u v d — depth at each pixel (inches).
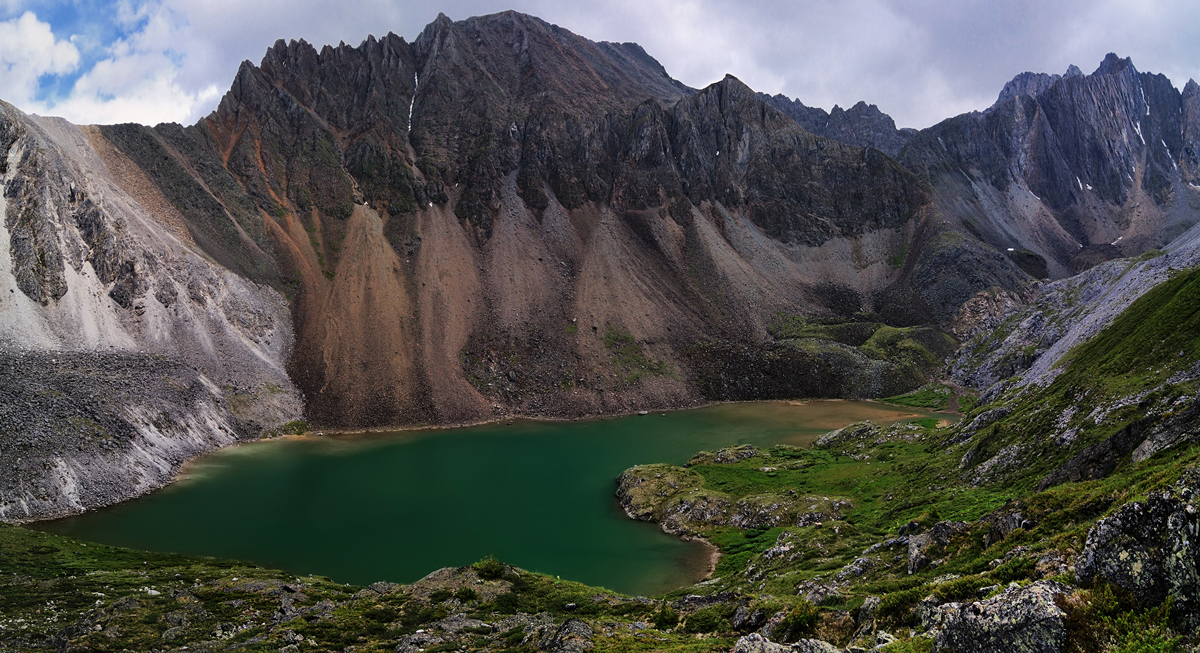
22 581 3238.2
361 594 3065.9
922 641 1255.5
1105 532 1146.7
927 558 2146.9
